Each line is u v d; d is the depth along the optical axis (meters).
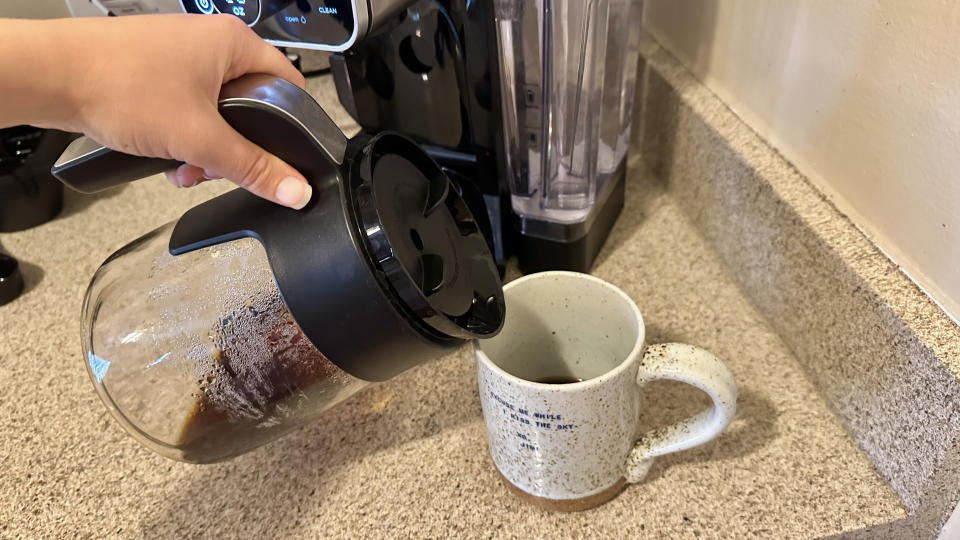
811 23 0.42
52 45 0.27
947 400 0.33
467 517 0.40
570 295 0.40
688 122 0.56
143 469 0.44
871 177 0.39
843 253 0.40
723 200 0.53
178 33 0.29
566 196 0.50
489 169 0.49
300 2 0.36
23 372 0.51
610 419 0.35
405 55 0.46
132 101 0.28
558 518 0.40
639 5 0.53
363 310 0.30
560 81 0.46
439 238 0.35
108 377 0.40
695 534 0.38
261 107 0.29
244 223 0.33
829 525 0.38
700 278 0.54
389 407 0.47
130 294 0.40
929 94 0.34
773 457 0.42
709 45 0.55
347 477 0.43
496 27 0.43
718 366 0.34
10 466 0.45
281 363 0.36
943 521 0.37
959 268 0.34
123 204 0.68
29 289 0.58
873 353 0.38
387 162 0.34
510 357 0.41
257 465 0.44
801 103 0.44
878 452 0.40
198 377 0.38
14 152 0.61
